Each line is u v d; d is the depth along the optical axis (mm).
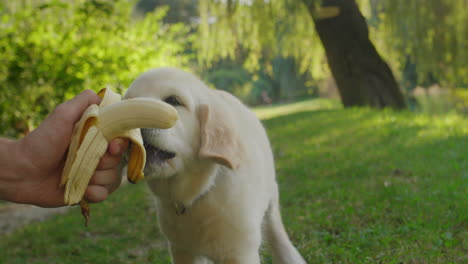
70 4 3340
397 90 4668
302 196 1892
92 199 811
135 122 800
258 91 12422
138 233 1754
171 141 900
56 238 1841
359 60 4609
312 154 2725
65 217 2250
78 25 3152
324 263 1243
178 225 1009
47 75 2885
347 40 4586
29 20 3086
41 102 3021
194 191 960
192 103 933
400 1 4441
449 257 1190
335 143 2984
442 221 1388
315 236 1407
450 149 2406
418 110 5766
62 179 776
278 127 4160
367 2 4906
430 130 3025
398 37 4617
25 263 1587
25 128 3061
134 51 3148
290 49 5430
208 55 5023
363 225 1461
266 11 4715
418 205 1530
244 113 1126
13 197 774
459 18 4402
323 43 4734
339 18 4531
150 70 963
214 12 4766
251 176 1017
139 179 834
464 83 5082
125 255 1532
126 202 2291
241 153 988
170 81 936
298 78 11445
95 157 782
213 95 978
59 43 2973
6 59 2924
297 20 4922
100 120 795
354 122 3676
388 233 1336
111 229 1862
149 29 3416
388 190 1734
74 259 1553
